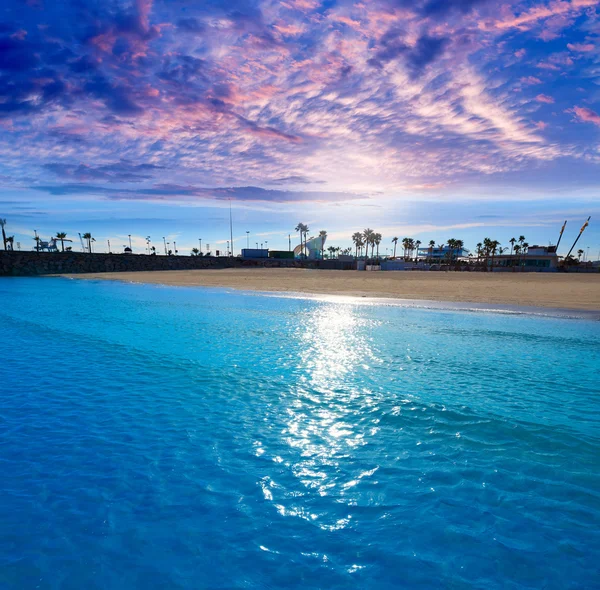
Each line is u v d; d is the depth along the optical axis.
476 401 7.66
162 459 5.52
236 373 9.49
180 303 23.83
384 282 39.62
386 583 3.43
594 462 5.40
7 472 5.15
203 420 6.82
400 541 3.95
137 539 3.97
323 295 27.59
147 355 11.19
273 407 7.39
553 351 11.58
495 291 28.95
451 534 4.04
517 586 3.41
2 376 9.27
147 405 7.49
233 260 98.25
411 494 4.71
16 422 6.70
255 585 3.40
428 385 8.60
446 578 3.49
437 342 12.74
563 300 23.34
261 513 4.37
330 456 5.59
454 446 5.88
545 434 6.23
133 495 4.68
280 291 31.22
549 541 3.94
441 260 108.62
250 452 5.73
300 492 4.75
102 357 10.95
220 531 4.09
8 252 70.56
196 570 3.57
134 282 46.59
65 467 5.29
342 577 3.50
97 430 6.43
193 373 9.49
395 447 5.86
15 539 3.95
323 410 7.25
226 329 15.07
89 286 41.22
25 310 20.97
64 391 8.24
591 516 4.30
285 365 10.19
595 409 7.25
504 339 13.26
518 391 8.24
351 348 12.05
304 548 3.86
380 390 8.29
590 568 3.60
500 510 4.41
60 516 4.29
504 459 5.49
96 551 3.80
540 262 90.25
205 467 5.30
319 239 121.69
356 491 4.77
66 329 15.16
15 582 3.42
